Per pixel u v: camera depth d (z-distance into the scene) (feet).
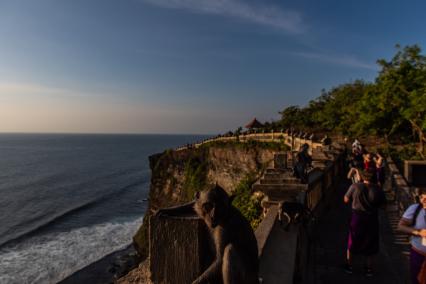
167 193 165.58
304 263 19.21
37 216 178.70
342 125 139.95
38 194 235.81
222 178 129.70
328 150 52.85
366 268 20.30
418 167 59.72
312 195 27.48
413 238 15.96
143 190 262.06
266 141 114.73
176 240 8.52
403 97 96.63
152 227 8.73
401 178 39.47
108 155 575.79
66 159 494.59
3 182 284.41
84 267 111.34
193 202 9.16
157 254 8.68
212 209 8.16
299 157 28.35
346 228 28.48
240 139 134.82
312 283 19.11
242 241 8.57
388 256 23.29
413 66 97.35
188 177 151.33
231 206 8.84
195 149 158.30
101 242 138.00
